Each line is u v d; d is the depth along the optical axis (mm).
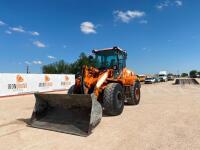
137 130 5887
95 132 5789
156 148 4543
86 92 7477
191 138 5129
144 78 46500
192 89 21359
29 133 5809
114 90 7684
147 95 15594
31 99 14523
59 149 4613
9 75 17656
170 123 6570
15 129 6219
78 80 7996
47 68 61312
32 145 4879
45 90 21922
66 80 25578
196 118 7176
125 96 10195
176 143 4816
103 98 7633
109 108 7570
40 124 6547
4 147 4793
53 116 6746
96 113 6078
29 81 19797
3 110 9562
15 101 13352
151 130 5859
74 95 6211
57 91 23312
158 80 47562
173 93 16875
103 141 5059
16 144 4961
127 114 8094
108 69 8758
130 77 10172
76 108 6555
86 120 6062
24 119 7504
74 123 6125
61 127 6117
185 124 6426
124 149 4531
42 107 6984
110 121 6977
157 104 10570
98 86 7406
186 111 8453
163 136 5324
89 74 7867
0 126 6566
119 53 9641
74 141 5105
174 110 8727
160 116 7602
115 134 5570
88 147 4699
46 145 4863
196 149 4453
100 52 9766
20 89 18703
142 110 8914
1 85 16953
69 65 60281
